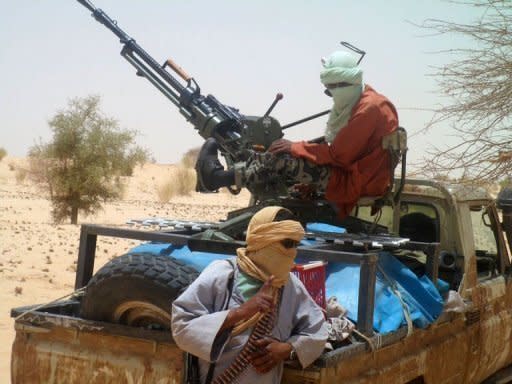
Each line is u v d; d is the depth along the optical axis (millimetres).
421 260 5418
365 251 4406
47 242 15062
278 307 3320
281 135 5324
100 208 21281
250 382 3227
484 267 6168
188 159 49062
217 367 3248
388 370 4090
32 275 10969
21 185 36938
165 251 4586
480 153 4359
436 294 4617
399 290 4426
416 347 4578
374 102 4863
